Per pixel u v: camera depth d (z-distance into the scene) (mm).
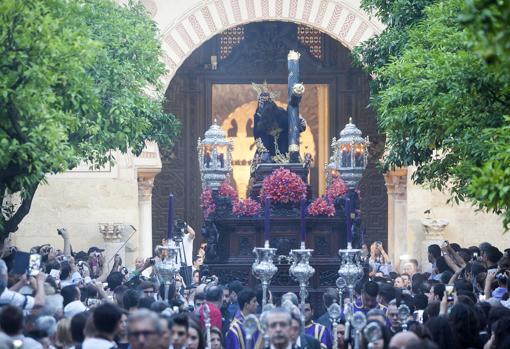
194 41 53562
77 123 31938
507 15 18797
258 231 37156
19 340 19234
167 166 62562
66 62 30156
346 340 21875
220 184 38469
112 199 52781
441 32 32156
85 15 33875
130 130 38062
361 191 61844
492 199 22266
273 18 53750
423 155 36938
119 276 33094
